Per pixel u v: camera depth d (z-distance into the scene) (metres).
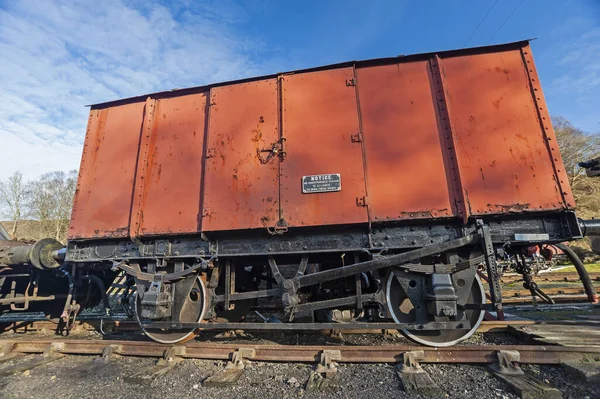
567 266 15.94
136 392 3.30
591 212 32.50
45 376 3.87
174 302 4.60
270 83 4.65
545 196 3.56
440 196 3.79
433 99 4.12
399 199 3.87
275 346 4.01
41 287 6.77
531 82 3.93
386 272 4.15
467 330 3.99
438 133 3.98
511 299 7.89
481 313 3.96
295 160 4.22
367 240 4.04
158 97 5.18
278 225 4.05
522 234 3.67
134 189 4.78
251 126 4.52
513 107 3.89
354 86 4.32
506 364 3.35
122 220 4.79
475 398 2.83
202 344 4.23
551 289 8.93
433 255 4.05
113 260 4.89
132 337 5.59
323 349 3.85
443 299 3.62
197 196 4.53
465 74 4.11
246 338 5.21
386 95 4.25
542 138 3.74
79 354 4.63
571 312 6.36
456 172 3.79
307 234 4.23
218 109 4.72
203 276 4.66
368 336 5.11
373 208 3.89
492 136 3.84
